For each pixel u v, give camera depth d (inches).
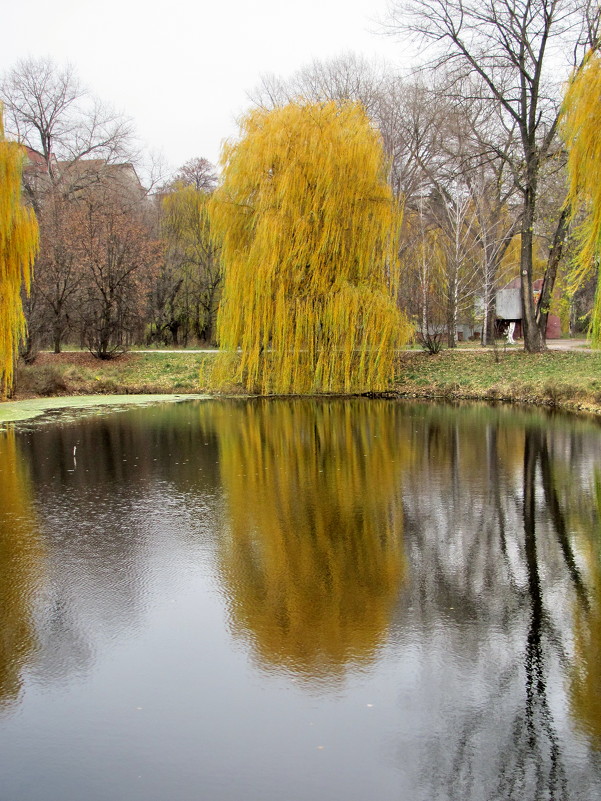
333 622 284.0
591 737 211.8
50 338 1605.6
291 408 950.4
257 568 343.3
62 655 258.4
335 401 1024.9
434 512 437.4
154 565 346.6
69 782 194.2
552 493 477.4
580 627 278.5
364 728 215.9
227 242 1040.2
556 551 366.0
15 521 420.2
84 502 462.3
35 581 326.0
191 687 237.3
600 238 693.9
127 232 1419.8
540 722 218.5
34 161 1654.8
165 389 1142.3
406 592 314.3
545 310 1248.8
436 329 1504.7
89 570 339.3
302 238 1000.9
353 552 366.3
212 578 330.0
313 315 1027.9
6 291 852.0
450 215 1443.2
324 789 191.5
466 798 187.6
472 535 393.1
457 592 314.0
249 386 1064.8
